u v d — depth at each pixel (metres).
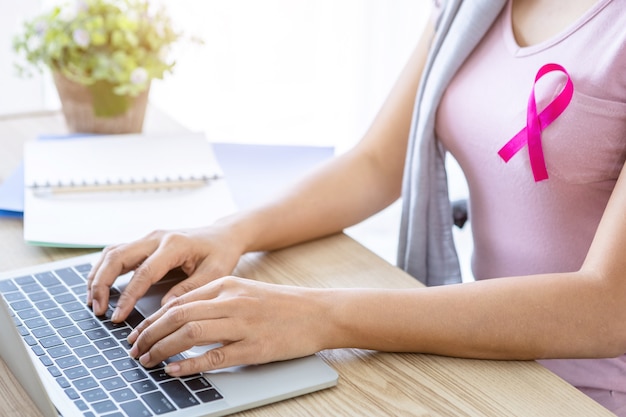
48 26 1.32
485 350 0.85
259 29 2.31
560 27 1.04
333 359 0.84
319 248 1.10
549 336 0.85
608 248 0.87
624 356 1.04
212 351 0.79
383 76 2.45
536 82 1.01
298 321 0.82
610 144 0.97
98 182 1.18
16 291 0.94
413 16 2.41
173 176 1.22
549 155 1.00
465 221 1.38
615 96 0.96
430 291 0.87
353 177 1.20
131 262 0.95
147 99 1.39
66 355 0.81
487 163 1.09
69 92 1.35
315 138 2.47
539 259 1.07
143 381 0.77
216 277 0.96
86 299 0.93
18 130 1.43
